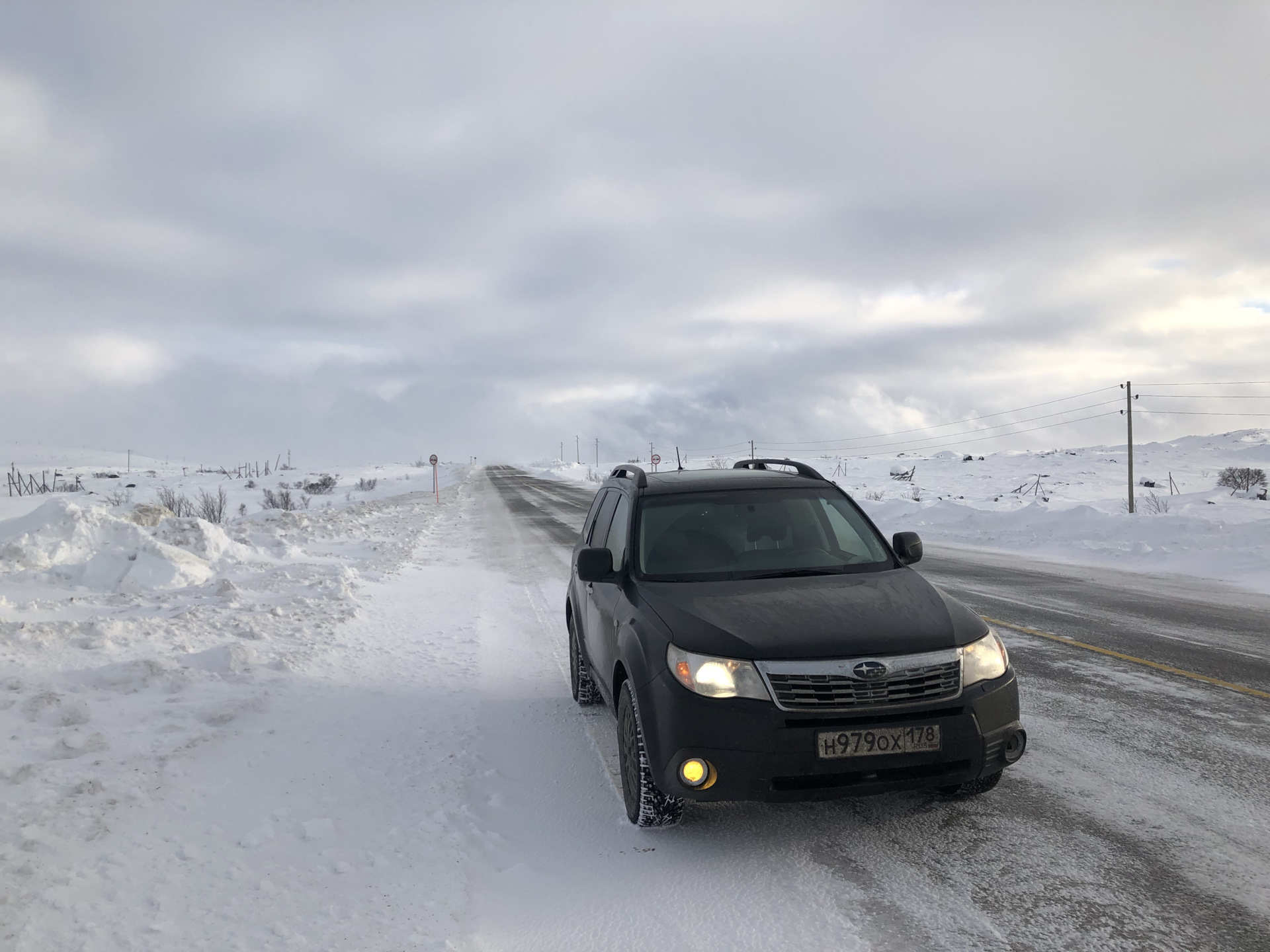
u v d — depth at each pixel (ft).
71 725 15.24
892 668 10.58
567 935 8.99
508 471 314.14
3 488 121.90
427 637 25.95
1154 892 9.53
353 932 9.06
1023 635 25.34
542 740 16.07
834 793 10.43
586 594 17.48
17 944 8.53
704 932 8.99
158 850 10.85
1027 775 13.50
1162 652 22.82
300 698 18.35
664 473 17.78
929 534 62.34
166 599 28.84
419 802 12.87
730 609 11.78
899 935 8.75
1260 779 13.12
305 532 57.98
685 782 10.52
